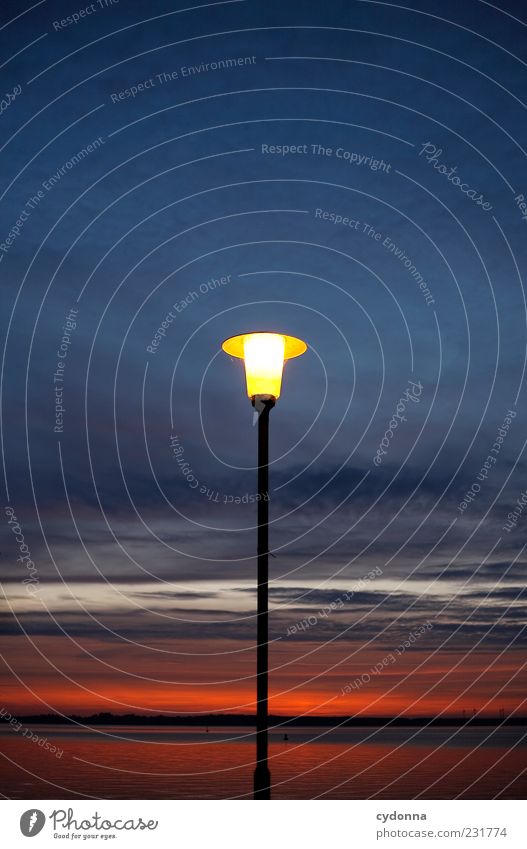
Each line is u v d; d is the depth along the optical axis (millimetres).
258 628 5805
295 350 6754
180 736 73125
